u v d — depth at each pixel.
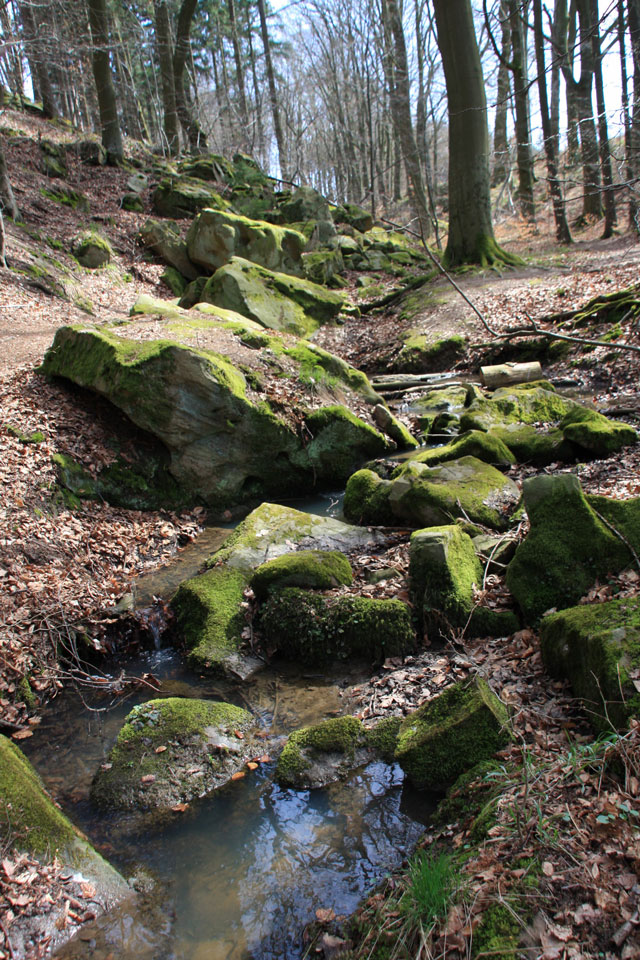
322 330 18.70
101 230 21.16
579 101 21.47
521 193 26.03
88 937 3.30
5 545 6.83
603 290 15.59
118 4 34.34
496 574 6.12
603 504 5.66
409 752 4.16
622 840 2.91
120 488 8.94
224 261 20.44
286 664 5.71
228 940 3.26
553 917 2.72
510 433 9.66
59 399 9.68
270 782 4.30
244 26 46.09
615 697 3.68
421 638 5.61
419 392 14.31
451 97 19.84
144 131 39.62
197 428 9.26
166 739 4.61
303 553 6.43
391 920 3.06
